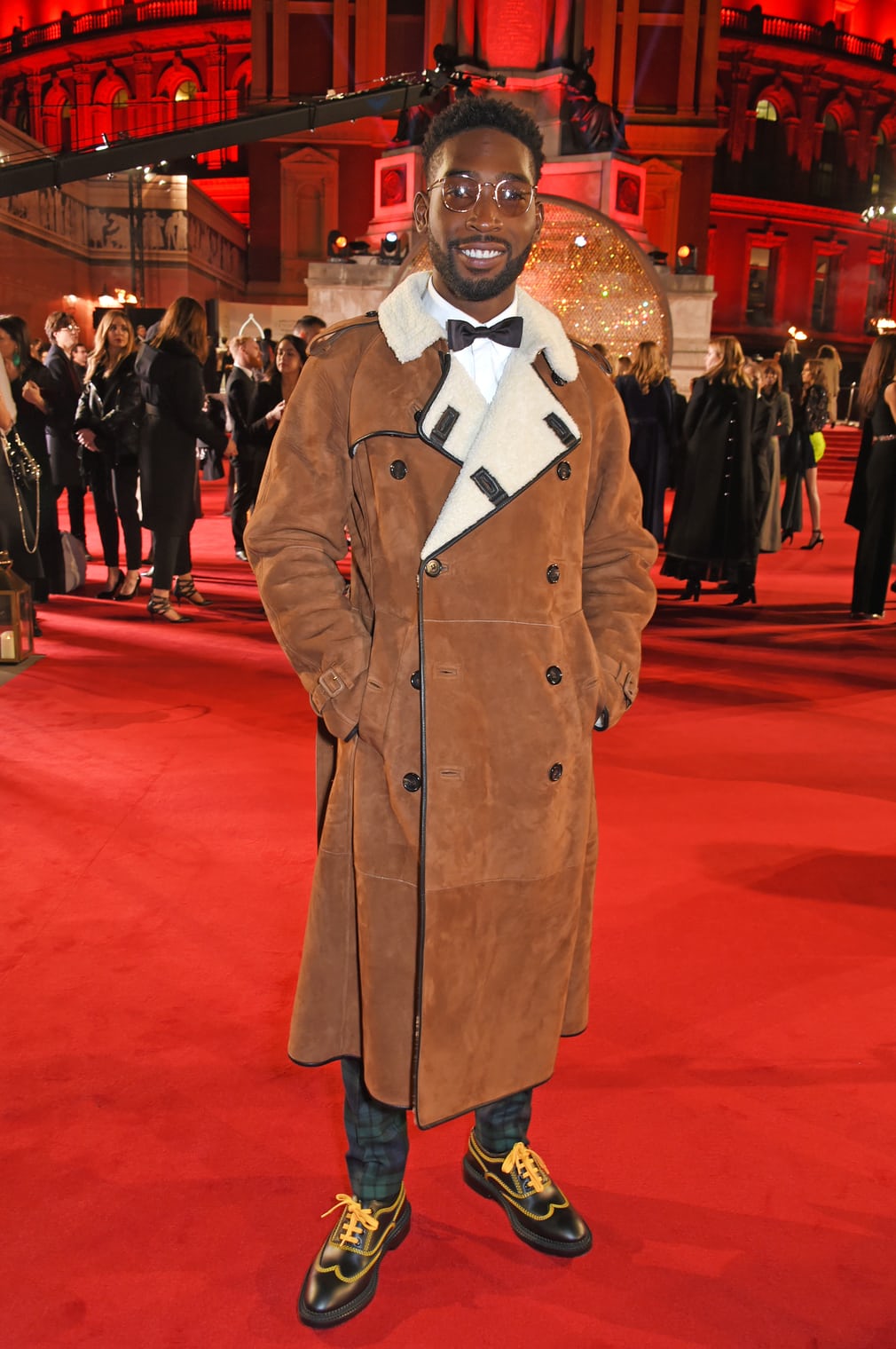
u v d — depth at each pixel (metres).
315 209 35.50
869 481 7.47
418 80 8.48
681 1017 2.54
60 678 5.34
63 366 7.50
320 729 1.76
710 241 42.44
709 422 7.85
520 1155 1.88
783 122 42.72
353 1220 1.76
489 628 1.56
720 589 8.73
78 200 29.20
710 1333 1.69
